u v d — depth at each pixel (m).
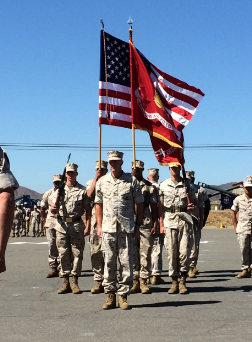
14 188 3.54
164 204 9.43
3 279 11.25
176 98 10.68
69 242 9.45
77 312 7.58
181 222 9.23
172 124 10.34
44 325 6.74
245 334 6.15
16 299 8.71
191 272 11.47
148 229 9.43
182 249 9.20
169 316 7.22
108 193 7.91
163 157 10.12
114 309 7.79
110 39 10.42
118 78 10.43
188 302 8.31
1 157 3.57
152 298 8.76
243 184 11.45
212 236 29.98
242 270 12.54
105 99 10.22
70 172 9.52
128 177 8.04
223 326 6.58
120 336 6.10
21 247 21.91
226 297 8.76
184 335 6.12
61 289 9.38
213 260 15.09
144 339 5.95
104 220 7.91
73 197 9.37
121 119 10.30
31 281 10.94
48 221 11.73
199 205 11.86
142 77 10.28
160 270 10.56
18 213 33.19
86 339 5.98
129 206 7.91
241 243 11.27
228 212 48.84
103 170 9.97
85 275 12.08
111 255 7.85
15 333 6.31
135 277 9.46
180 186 9.38
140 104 10.17
